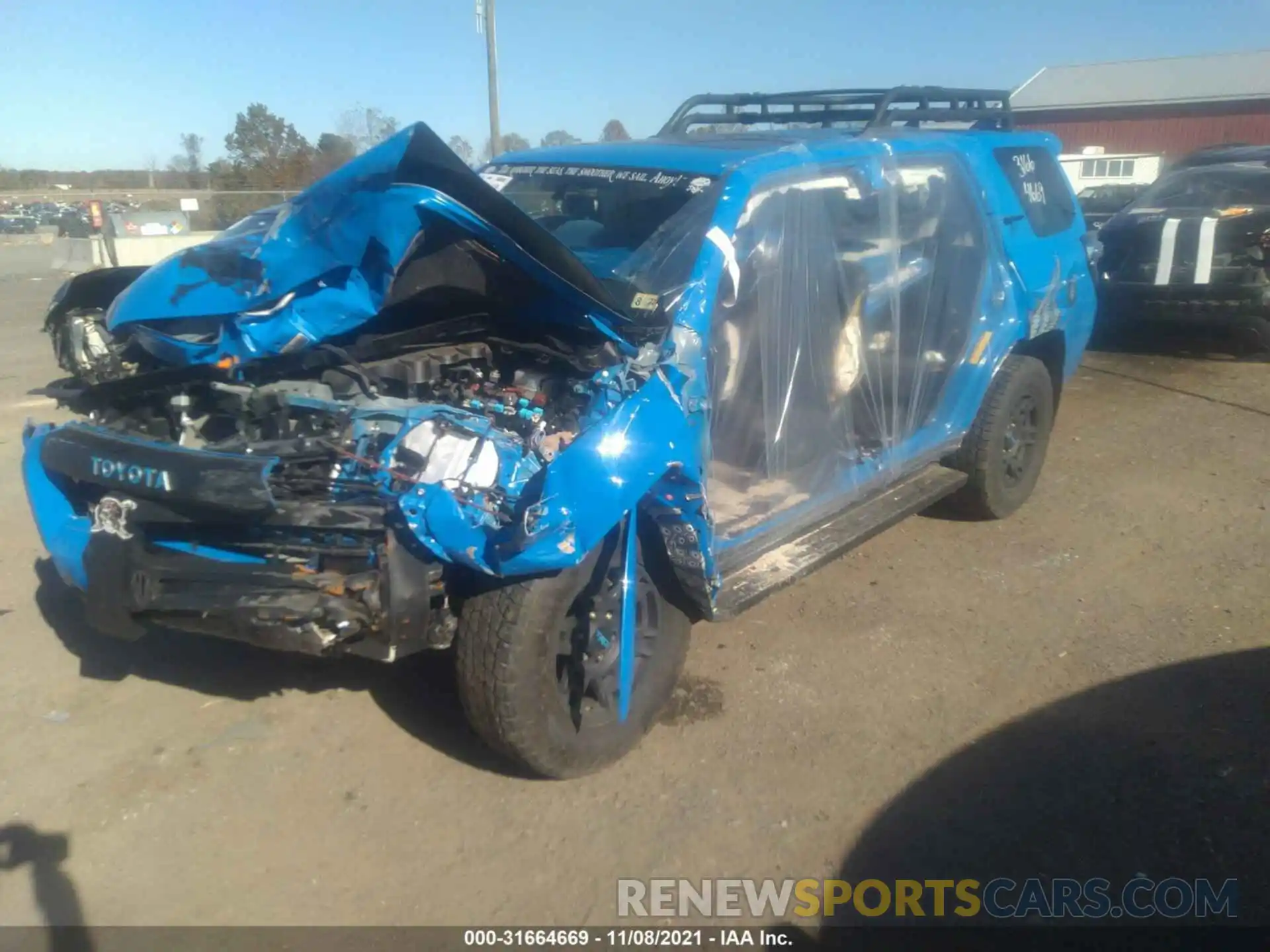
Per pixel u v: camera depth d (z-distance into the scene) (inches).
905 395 184.4
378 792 137.4
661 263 144.0
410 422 127.3
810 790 138.1
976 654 173.8
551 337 154.4
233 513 121.6
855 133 187.3
